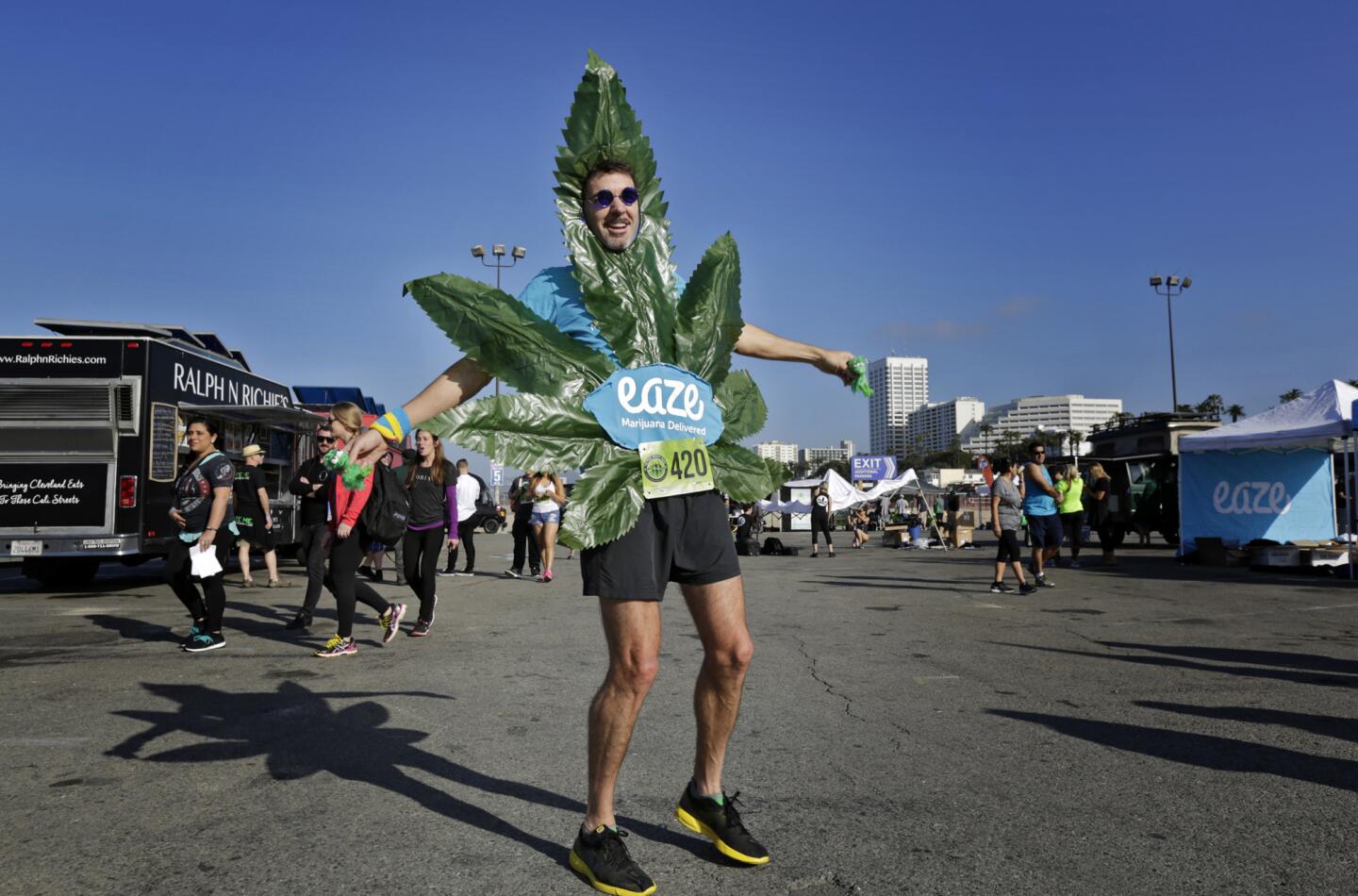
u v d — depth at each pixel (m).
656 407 2.51
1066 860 2.67
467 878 2.54
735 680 2.55
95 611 8.67
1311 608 8.74
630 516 2.36
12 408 10.15
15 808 3.12
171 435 10.69
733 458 2.64
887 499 36.97
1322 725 4.24
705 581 2.51
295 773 3.50
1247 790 3.31
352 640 6.23
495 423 2.29
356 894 2.44
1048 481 10.71
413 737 4.04
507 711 4.53
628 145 2.56
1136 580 11.87
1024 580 10.24
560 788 3.33
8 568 14.60
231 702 4.73
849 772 3.52
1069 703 4.71
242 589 10.64
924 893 2.45
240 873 2.58
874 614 8.43
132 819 3.02
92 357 10.23
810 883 2.52
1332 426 12.16
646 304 2.57
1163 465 20.94
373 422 2.18
